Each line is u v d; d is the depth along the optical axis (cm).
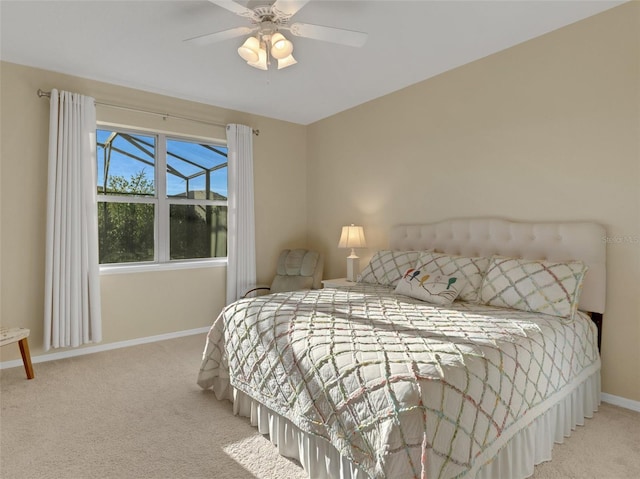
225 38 225
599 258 243
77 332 326
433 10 241
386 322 202
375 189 412
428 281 268
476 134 317
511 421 155
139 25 257
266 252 473
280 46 225
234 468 180
